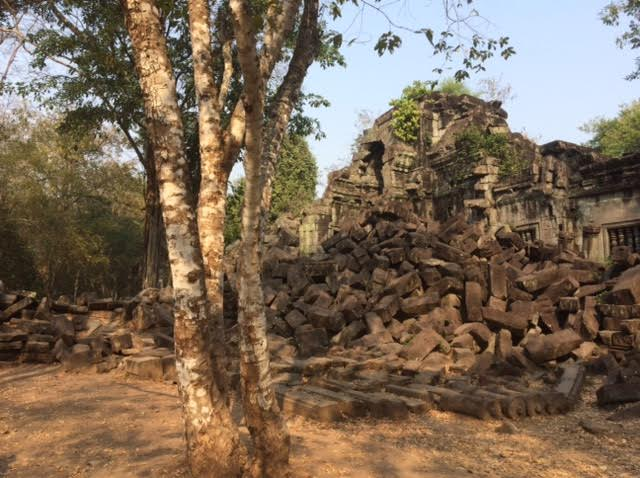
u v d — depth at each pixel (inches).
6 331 458.6
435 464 199.2
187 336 159.9
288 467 169.0
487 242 547.2
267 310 481.7
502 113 1217.4
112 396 324.8
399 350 385.4
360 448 215.5
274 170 229.6
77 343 454.9
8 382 373.7
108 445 217.5
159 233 795.4
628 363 367.6
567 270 490.3
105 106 725.9
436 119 1200.2
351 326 431.2
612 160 688.4
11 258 912.9
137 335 490.6
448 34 279.6
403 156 1170.6
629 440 237.9
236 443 161.9
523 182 816.9
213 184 193.5
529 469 196.7
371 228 654.5
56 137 1067.9
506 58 285.4
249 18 145.4
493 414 274.8
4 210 935.7
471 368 362.0
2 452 211.2
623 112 1635.1
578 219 732.0
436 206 1080.8
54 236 1015.0
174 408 289.3
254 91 153.8
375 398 277.9
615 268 542.6
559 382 341.4
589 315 438.9
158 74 167.9
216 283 188.4
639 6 776.9
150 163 799.7
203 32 191.8
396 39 233.3
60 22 535.5
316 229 1059.9
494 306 447.2
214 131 191.8
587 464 203.6
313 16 261.4
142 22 169.2
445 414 284.2
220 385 171.3
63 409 286.2
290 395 285.6
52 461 199.2
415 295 470.0
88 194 1178.0
